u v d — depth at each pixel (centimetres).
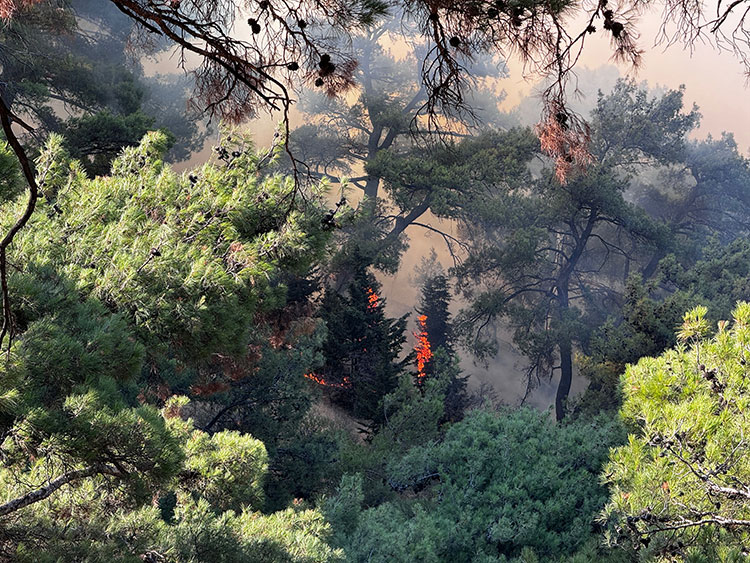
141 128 1702
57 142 787
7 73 1797
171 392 1366
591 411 2445
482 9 253
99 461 490
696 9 235
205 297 709
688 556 570
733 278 2647
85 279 648
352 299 2459
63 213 743
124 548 619
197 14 287
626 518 628
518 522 1355
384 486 1623
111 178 904
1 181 646
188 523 694
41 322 510
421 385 2619
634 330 2409
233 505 812
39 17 1405
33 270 613
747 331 681
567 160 272
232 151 1020
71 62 1947
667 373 705
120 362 550
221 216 883
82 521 627
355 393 2400
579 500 1453
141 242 736
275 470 1645
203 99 328
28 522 584
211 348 736
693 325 717
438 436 1953
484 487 1515
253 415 1639
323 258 990
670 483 607
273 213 952
